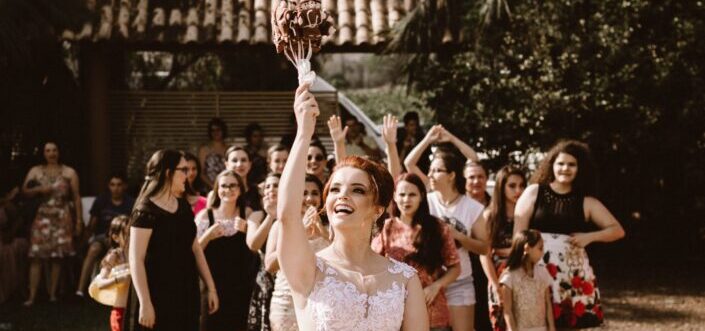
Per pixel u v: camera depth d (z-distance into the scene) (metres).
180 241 5.65
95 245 10.35
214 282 6.41
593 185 6.14
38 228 10.34
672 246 12.97
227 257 6.46
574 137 11.68
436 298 5.66
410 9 13.02
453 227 6.34
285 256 3.05
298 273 3.07
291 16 3.02
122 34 12.08
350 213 3.17
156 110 13.32
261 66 18.30
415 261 5.61
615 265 12.24
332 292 3.06
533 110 11.64
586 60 11.56
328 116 13.74
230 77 18.92
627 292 10.52
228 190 6.57
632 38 11.78
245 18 12.76
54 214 10.41
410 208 5.65
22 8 10.87
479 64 12.27
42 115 12.77
